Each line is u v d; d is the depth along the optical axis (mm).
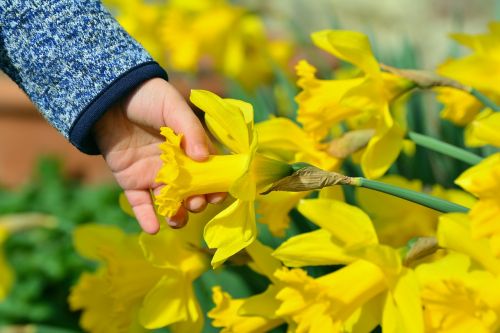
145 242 988
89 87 982
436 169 1232
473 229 884
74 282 1592
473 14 2584
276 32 1914
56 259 1605
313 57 1423
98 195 1891
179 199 902
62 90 990
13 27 998
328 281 929
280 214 995
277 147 1014
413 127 1226
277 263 980
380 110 987
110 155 1010
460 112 1061
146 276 1010
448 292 901
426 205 929
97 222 1788
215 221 902
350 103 982
